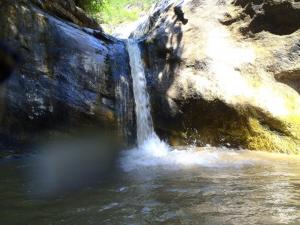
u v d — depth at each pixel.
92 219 4.22
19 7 9.27
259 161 8.12
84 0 16.53
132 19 22.62
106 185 5.95
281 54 10.22
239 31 11.35
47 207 4.72
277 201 4.85
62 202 4.95
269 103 9.67
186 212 4.44
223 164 7.82
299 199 4.94
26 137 9.05
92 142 10.00
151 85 11.73
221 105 10.19
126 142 10.72
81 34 10.73
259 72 10.34
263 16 10.84
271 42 10.60
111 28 22.50
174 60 11.68
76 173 7.02
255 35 11.01
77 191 5.56
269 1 10.63
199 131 10.65
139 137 11.27
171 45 12.02
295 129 9.23
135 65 11.99
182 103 10.94
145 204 4.80
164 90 11.42
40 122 9.26
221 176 6.56
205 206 4.67
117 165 7.91
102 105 10.34
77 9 12.15
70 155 9.29
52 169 7.47
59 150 9.44
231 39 11.35
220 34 11.59
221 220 4.11
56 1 11.17
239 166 7.55
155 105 11.46
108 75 10.73
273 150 9.30
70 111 9.69
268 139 9.47
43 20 9.65
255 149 9.63
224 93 10.25
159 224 4.02
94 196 5.25
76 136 9.76
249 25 11.16
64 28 10.27
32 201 5.01
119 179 6.42
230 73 10.61
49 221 4.17
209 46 11.37
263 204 4.72
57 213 4.46
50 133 9.39
